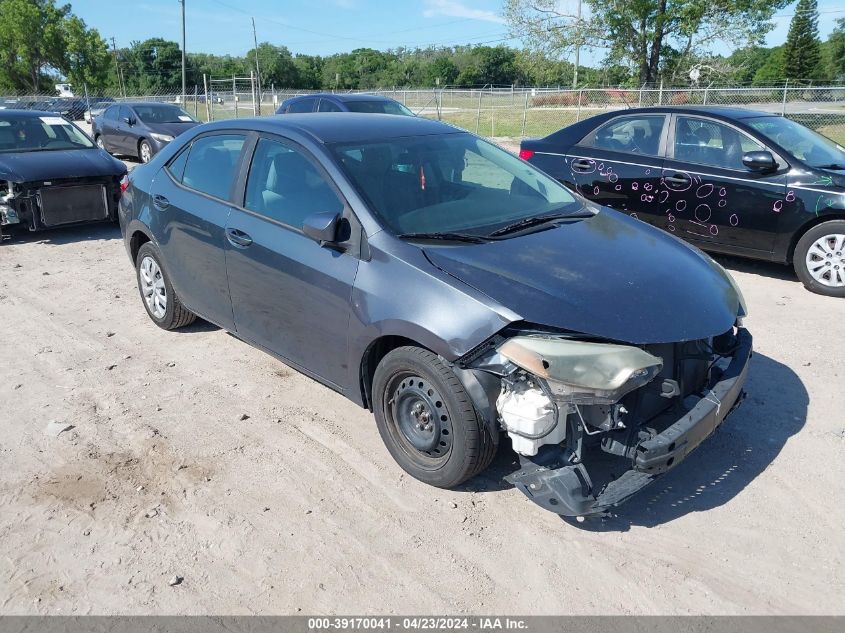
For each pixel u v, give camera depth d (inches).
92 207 353.1
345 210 147.7
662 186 284.0
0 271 293.1
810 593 112.0
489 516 131.4
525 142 331.9
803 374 187.2
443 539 125.3
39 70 1886.1
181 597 112.4
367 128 172.1
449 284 127.6
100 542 125.3
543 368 114.3
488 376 124.0
